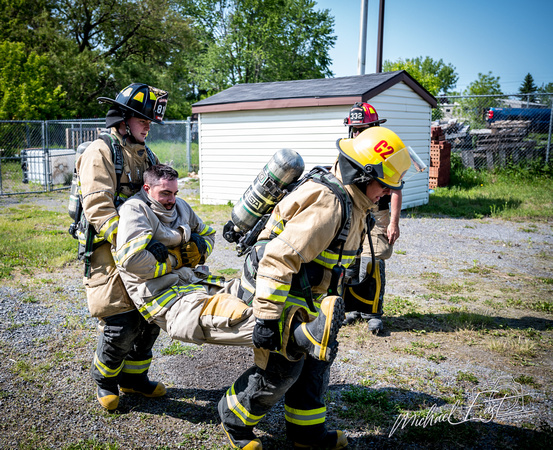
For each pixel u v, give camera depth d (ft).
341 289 8.96
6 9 114.73
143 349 11.10
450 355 14.12
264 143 39.22
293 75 135.64
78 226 10.38
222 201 42.98
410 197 40.81
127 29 124.47
